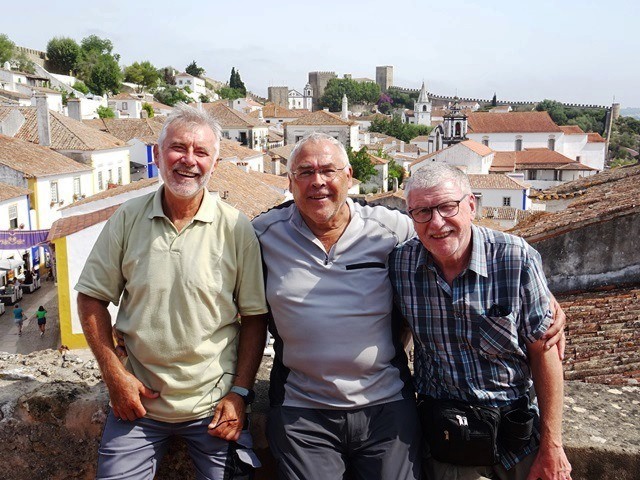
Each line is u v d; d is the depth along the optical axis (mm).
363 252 2895
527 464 2785
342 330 2793
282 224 2963
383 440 2797
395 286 2869
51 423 3162
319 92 169125
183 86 116688
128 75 105875
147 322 2705
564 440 2910
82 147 36094
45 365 3697
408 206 2711
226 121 59344
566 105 133375
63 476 3186
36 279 26734
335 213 2812
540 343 2672
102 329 2781
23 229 27375
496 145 80562
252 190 21844
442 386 2828
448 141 70938
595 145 81250
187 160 2639
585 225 7281
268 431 2910
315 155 2773
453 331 2732
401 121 122062
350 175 2947
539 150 70062
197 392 2754
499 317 2641
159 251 2703
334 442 2834
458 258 2701
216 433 2736
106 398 3188
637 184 9531
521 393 2779
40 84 79500
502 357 2721
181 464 3090
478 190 48688
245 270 2848
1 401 3238
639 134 119312
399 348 3033
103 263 2779
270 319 2982
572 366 5074
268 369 3691
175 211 2762
